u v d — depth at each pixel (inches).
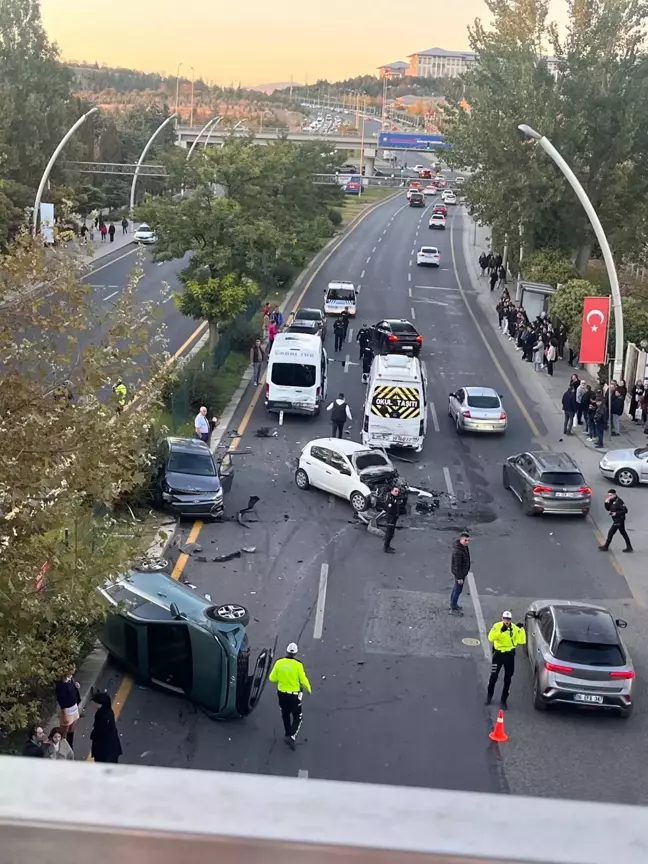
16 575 397.7
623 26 1993.1
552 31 2000.5
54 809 45.8
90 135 3415.4
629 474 1059.3
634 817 45.3
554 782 525.0
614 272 1200.2
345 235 3149.6
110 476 435.5
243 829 44.7
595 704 585.3
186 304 1378.0
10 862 45.3
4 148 2095.2
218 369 1419.8
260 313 1876.2
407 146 5029.5
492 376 1542.8
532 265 1969.7
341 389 1429.6
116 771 48.9
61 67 2603.3
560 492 938.1
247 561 818.2
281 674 538.9
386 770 529.0
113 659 627.2
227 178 1461.6
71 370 444.5
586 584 802.8
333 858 43.9
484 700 610.5
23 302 435.8
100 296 1760.6
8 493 387.9
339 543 869.2
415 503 986.7
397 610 736.3
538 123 1892.2
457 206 4269.2
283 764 530.9
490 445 1203.2
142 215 1381.6
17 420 405.4
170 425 1132.5
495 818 45.4
